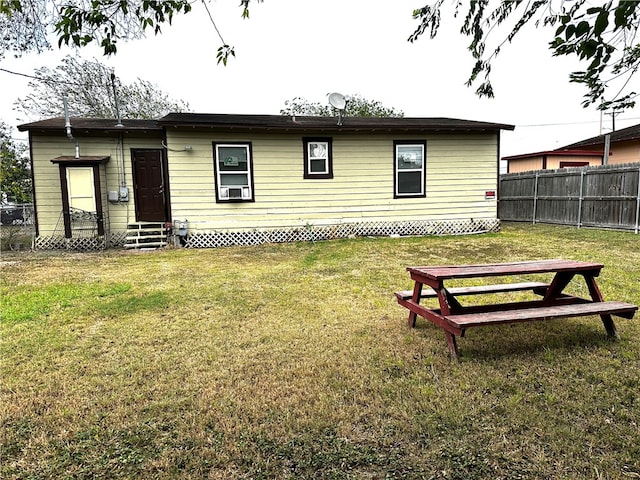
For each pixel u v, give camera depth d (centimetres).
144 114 2391
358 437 222
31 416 247
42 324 421
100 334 391
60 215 1052
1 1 183
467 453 207
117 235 1094
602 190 1171
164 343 367
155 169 1102
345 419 238
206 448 214
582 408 246
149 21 266
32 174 1034
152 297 528
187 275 673
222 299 516
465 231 1175
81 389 280
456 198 1166
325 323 418
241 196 1055
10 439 225
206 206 1038
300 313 454
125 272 704
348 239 1089
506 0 268
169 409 254
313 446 215
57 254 929
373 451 210
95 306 487
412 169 1143
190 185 1026
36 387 284
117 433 229
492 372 295
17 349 353
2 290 571
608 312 338
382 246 964
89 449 215
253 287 581
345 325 410
